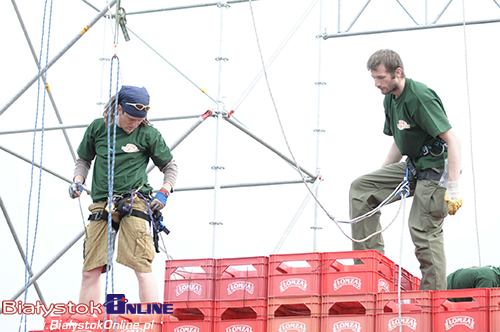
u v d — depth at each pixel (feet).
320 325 21.17
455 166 22.20
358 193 24.26
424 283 22.88
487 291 20.22
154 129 24.04
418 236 22.97
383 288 22.08
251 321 21.71
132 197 22.86
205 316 22.02
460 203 21.97
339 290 21.33
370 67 23.00
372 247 23.99
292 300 21.45
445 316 20.34
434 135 22.41
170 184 23.82
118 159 23.32
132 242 22.70
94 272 23.15
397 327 20.51
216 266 22.84
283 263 22.47
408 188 23.25
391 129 24.27
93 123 24.04
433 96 22.81
